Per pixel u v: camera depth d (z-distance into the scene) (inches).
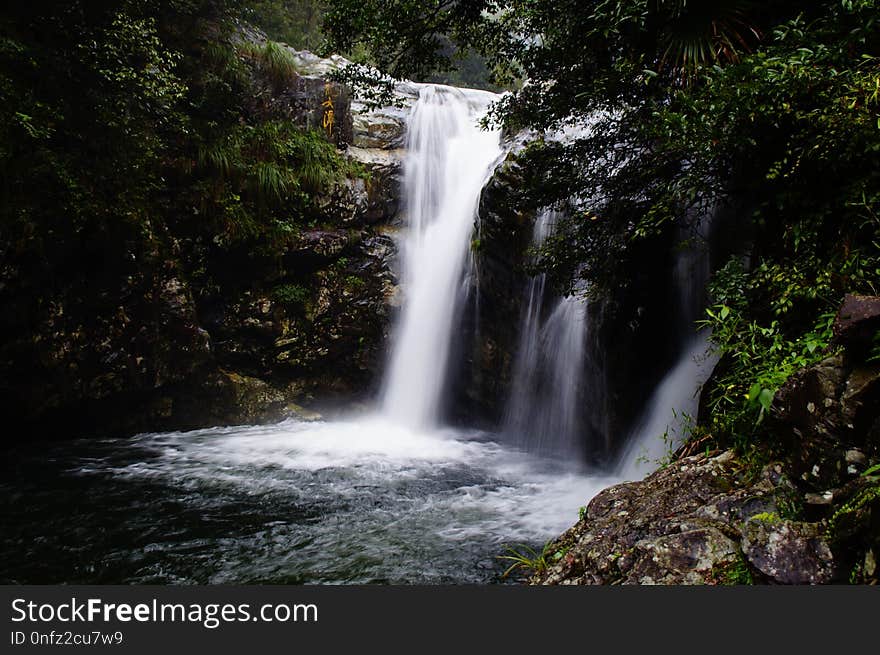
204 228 347.9
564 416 324.8
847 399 85.0
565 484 268.5
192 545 191.2
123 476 265.6
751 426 110.9
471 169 438.0
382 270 415.2
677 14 144.7
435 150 459.5
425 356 405.7
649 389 256.5
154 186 318.3
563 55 183.0
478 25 203.5
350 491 252.2
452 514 224.7
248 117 392.2
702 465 113.7
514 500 243.6
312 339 393.4
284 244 374.0
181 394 353.4
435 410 399.2
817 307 119.1
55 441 318.3
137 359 321.7
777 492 93.7
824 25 127.5
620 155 184.2
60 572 170.6
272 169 370.6
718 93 126.5
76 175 276.1
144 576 167.9
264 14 568.7
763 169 135.3
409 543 194.1
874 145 105.9
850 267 110.5
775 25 150.3
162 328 331.9
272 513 223.1
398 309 418.0
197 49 364.8
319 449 327.3
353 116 438.9
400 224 435.8
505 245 325.4
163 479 263.4
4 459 283.9
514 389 359.9
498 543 194.4
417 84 482.9
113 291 304.0
